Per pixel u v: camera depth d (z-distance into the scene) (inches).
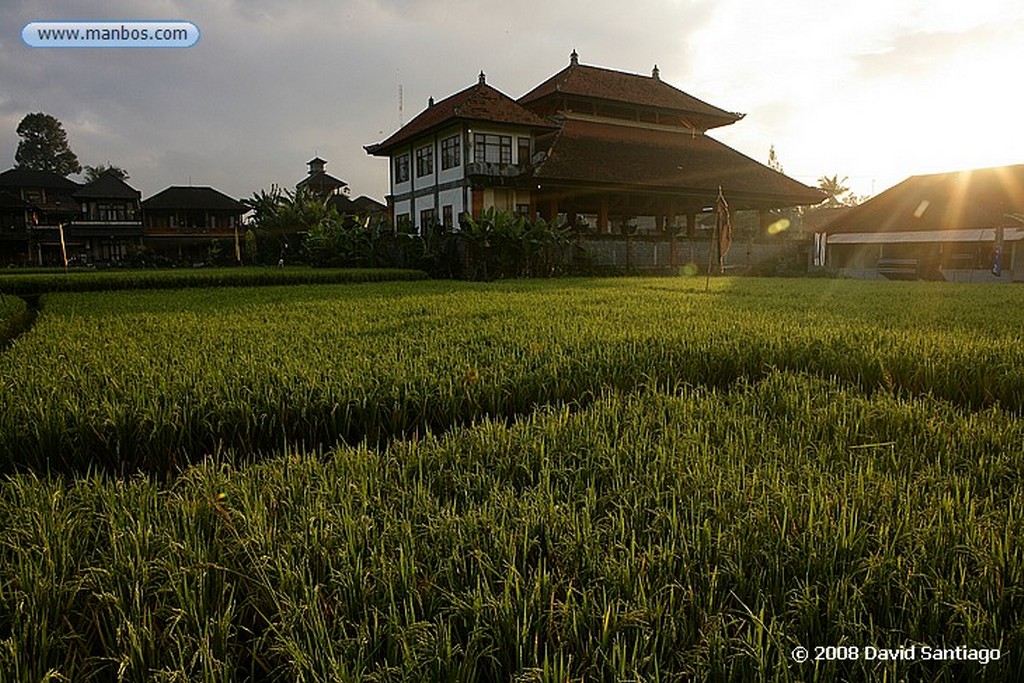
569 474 122.8
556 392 201.6
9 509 108.7
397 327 332.2
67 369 211.6
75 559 93.4
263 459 142.3
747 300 518.3
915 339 266.2
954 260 1290.6
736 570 83.7
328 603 79.9
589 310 422.0
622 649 68.8
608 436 143.7
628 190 1182.9
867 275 1360.7
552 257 1114.7
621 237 1193.4
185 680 66.6
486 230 1050.7
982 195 1298.0
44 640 73.7
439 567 85.3
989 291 655.8
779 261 1371.8
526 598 77.4
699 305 464.4
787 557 87.4
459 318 373.7
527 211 1213.7
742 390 206.7
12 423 151.0
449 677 67.6
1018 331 304.7
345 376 194.5
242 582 87.0
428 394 181.9
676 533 94.5
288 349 257.1
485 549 91.1
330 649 69.3
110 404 165.6
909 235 1306.6
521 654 70.1
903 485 112.9
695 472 118.0
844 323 337.1
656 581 80.4
